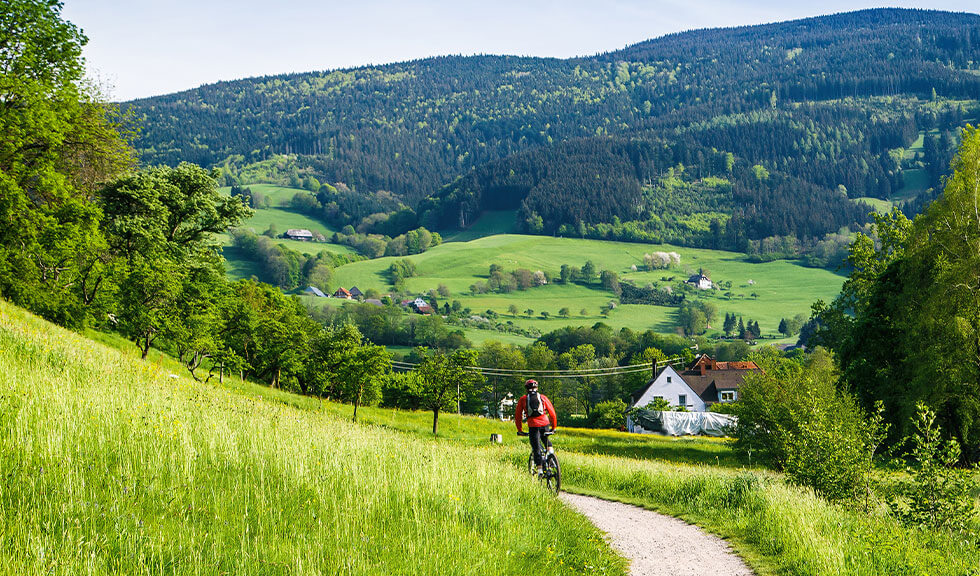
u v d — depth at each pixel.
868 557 10.09
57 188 35.84
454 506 9.77
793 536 11.36
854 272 46.59
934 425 33.22
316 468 10.45
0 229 33.75
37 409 9.91
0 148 33.88
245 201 56.19
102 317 41.22
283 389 68.94
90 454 8.58
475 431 62.78
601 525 12.90
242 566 6.19
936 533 11.90
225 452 10.19
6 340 17.16
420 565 7.20
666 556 10.63
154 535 6.52
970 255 32.25
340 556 6.92
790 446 17.80
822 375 28.08
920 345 32.78
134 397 14.24
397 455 13.21
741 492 16.05
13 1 33.22
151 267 41.66
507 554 8.21
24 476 7.18
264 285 79.69
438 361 58.72
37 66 34.88
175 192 51.94
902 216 44.78
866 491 15.77
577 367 144.12
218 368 54.41
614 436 67.38
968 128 34.41
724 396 112.94
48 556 5.59
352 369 58.53
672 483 18.02
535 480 13.73
